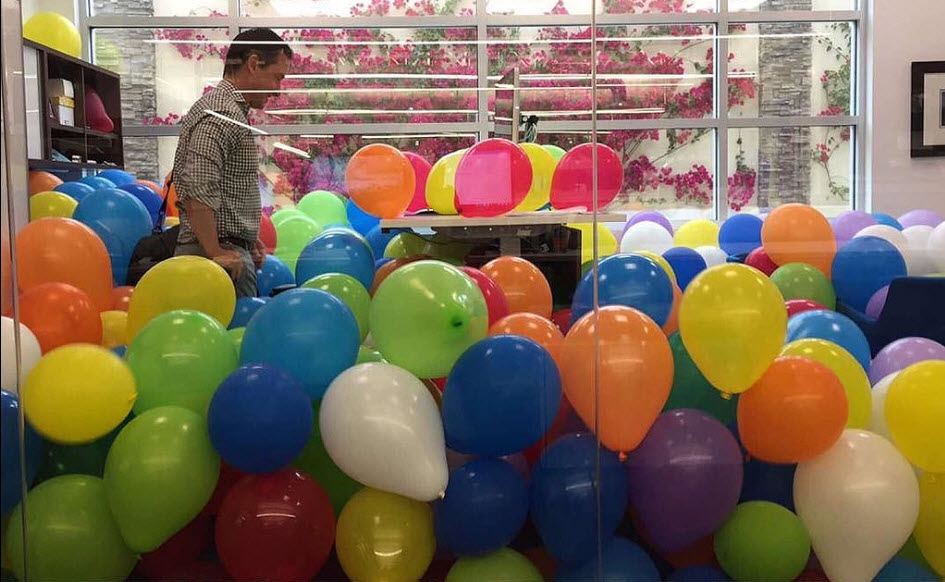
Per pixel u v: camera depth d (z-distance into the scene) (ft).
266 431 4.96
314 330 5.24
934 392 5.26
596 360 5.32
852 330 5.94
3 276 5.20
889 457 5.25
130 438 5.11
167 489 5.01
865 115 7.17
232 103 6.47
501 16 6.61
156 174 6.63
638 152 6.78
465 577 5.24
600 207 6.46
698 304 5.37
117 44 6.57
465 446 5.23
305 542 5.10
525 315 5.63
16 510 5.15
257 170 6.57
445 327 5.21
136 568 5.39
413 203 6.54
